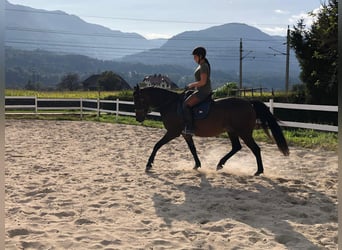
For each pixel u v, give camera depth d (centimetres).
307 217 486
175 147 1054
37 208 515
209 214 495
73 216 486
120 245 391
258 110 706
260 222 468
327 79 1527
